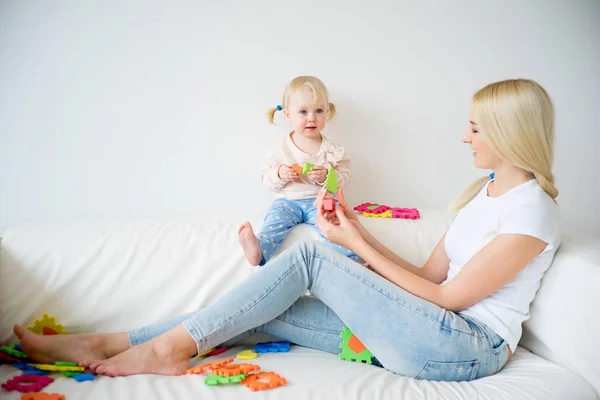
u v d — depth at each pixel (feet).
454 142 6.58
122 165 6.21
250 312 4.25
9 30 5.83
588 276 4.00
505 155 4.18
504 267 4.02
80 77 6.00
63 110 6.02
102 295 5.01
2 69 5.87
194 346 4.11
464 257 4.47
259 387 3.73
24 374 3.99
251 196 6.44
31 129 6.00
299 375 4.01
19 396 3.63
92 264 5.11
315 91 5.79
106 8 5.94
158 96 6.14
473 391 3.78
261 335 4.93
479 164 4.43
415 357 4.06
